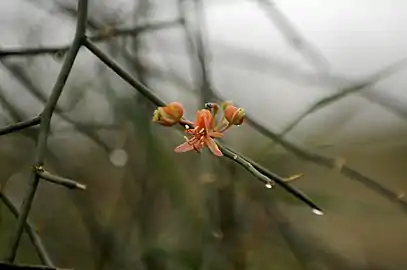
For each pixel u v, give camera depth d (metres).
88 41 0.78
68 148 1.20
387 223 1.26
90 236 1.10
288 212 1.12
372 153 1.37
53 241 1.18
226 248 1.00
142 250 1.03
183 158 1.08
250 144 1.07
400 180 1.34
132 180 1.08
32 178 0.75
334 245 1.16
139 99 1.04
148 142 1.04
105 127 1.05
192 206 1.05
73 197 1.13
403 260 1.23
